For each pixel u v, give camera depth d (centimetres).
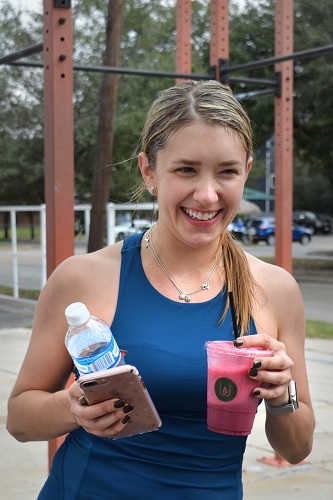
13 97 2186
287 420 185
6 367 819
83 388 152
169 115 175
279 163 519
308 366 835
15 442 548
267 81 519
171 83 2025
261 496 446
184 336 178
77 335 159
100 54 2045
